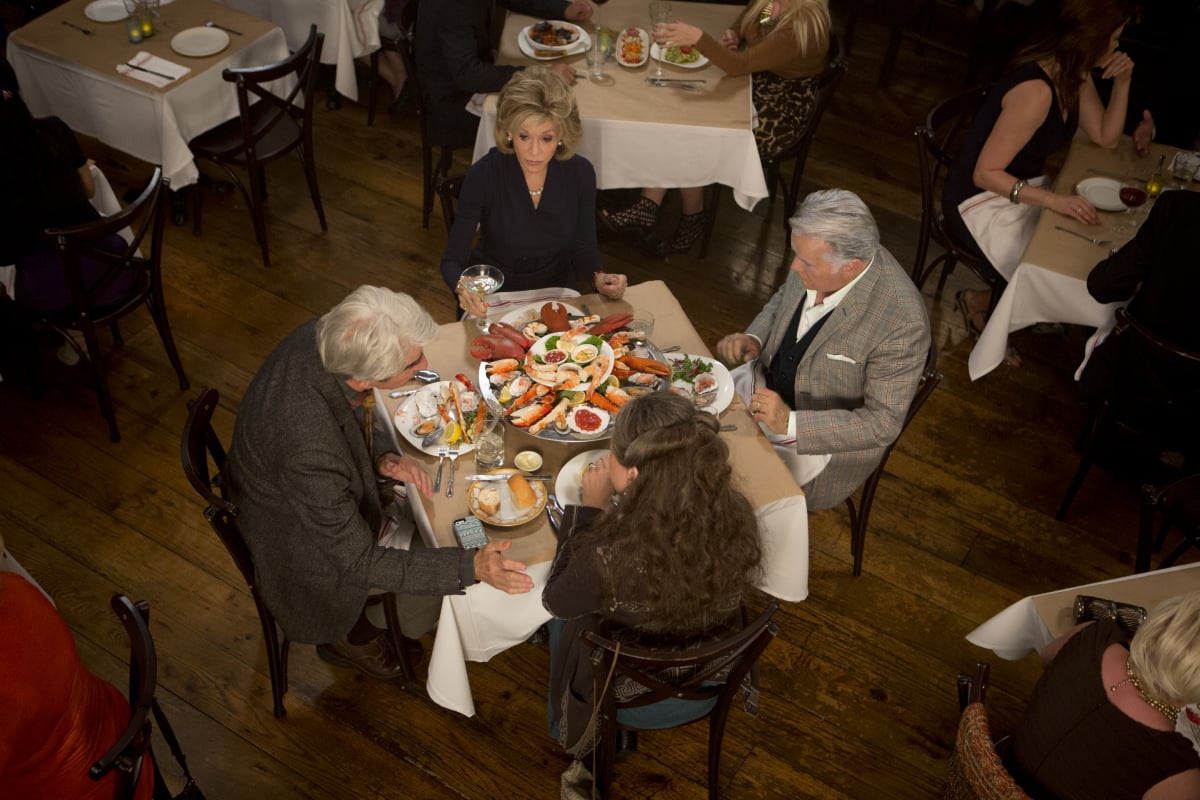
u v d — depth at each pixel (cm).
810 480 259
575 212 288
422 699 260
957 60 527
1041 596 210
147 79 340
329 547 198
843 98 497
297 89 358
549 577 191
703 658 178
